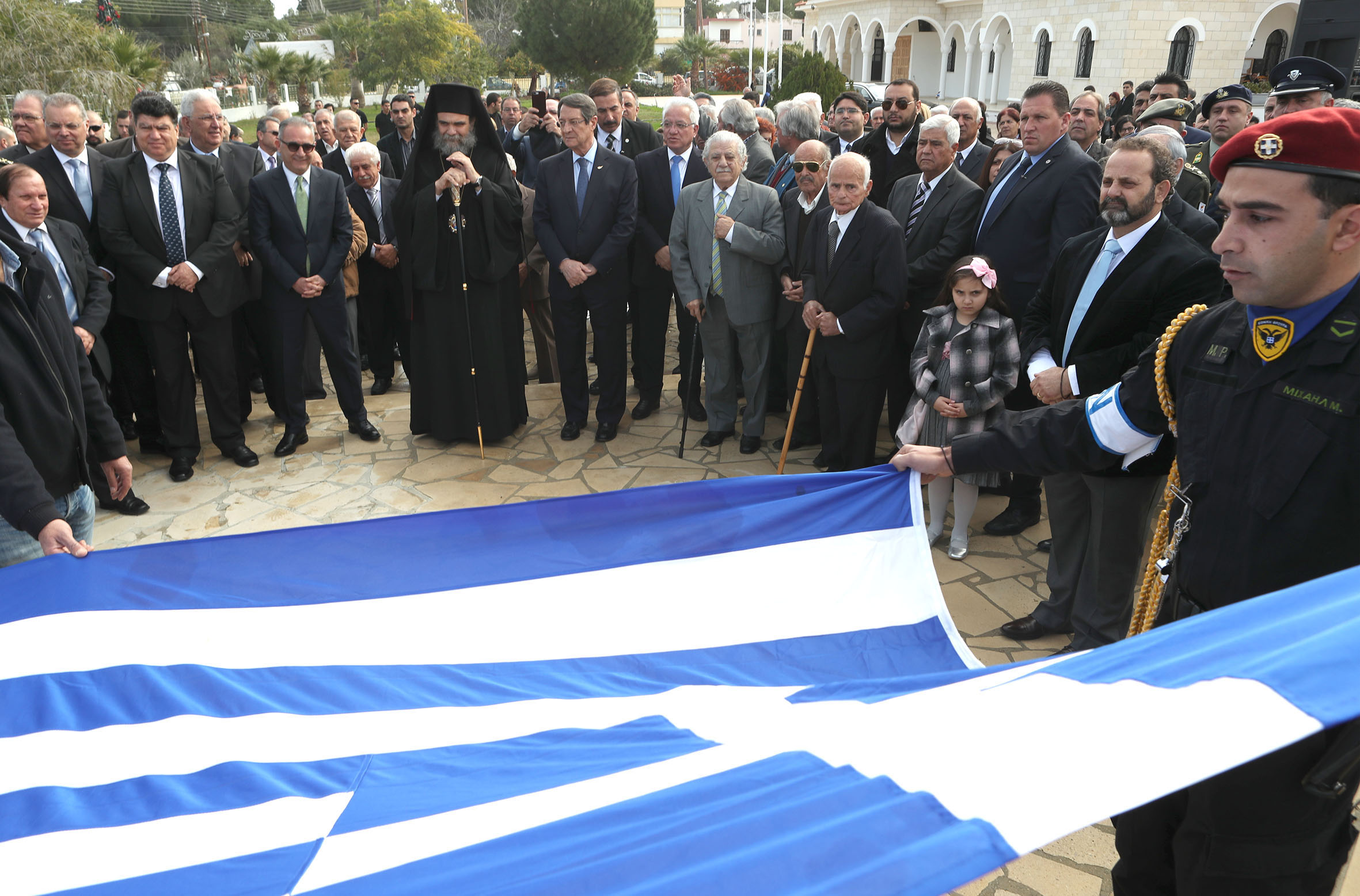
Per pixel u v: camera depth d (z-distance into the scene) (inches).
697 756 53.6
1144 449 76.5
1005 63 1102.4
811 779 43.0
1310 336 58.2
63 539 93.3
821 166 194.7
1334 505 57.5
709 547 97.9
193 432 207.2
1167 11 859.4
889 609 90.9
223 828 56.7
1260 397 60.8
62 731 71.5
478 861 44.1
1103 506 116.5
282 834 55.1
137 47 775.7
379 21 1795.0
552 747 64.9
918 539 93.4
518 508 100.9
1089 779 36.7
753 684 81.6
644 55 1889.8
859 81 1417.3
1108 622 121.1
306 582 94.7
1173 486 69.1
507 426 223.0
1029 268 165.2
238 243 216.5
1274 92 193.3
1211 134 206.5
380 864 47.9
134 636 85.0
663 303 234.5
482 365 215.8
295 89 1542.8
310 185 210.5
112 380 221.8
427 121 208.4
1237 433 61.9
